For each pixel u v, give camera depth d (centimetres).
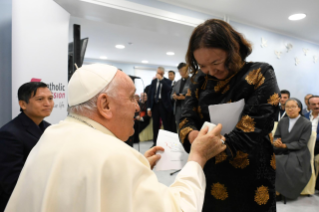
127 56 587
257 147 75
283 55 309
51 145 45
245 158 75
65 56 165
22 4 127
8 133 105
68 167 40
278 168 209
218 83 81
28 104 115
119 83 50
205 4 223
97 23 321
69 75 214
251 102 70
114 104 50
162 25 228
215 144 64
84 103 49
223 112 74
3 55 139
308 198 220
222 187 80
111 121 50
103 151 40
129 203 37
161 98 395
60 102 161
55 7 153
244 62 77
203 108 85
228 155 68
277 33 300
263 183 76
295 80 328
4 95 140
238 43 72
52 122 154
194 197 49
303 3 220
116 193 38
